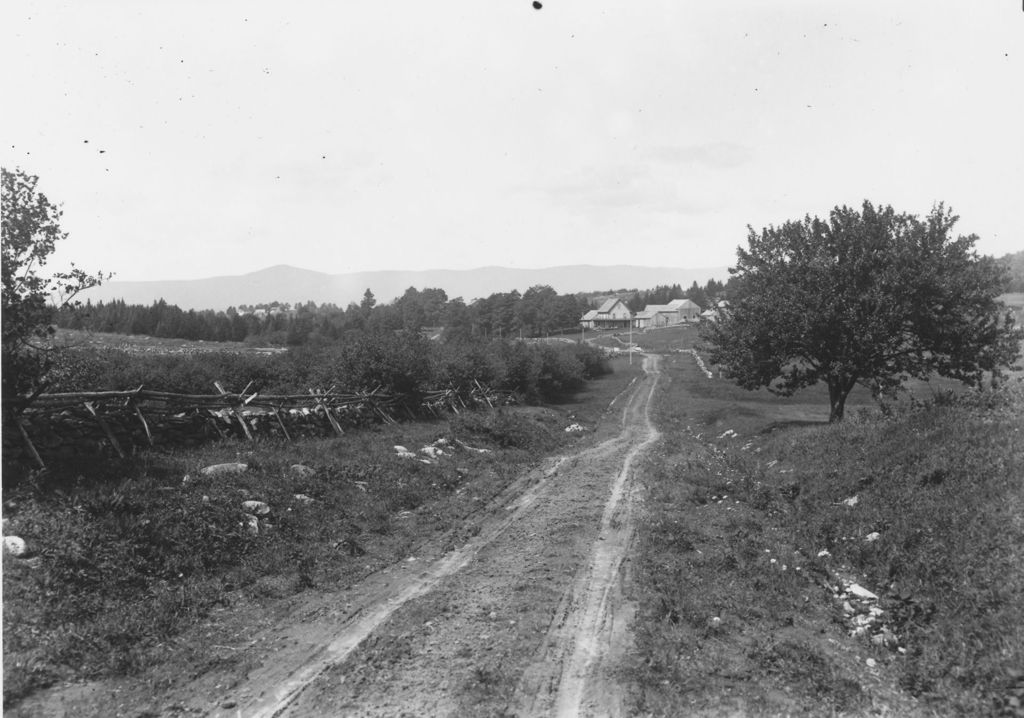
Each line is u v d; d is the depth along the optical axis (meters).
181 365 20.62
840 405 25.78
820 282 23.88
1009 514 8.23
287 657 6.47
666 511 13.20
